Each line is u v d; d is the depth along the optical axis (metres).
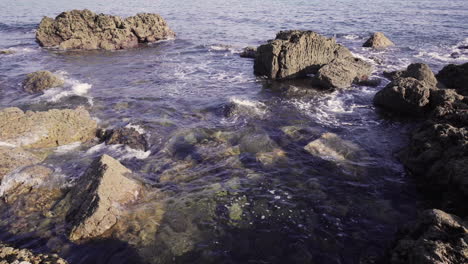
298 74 19.55
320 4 53.72
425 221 6.54
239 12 46.16
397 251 6.30
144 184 8.98
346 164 10.01
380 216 7.87
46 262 6.39
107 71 20.61
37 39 28.31
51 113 11.77
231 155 10.52
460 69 16.39
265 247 6.97
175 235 7.22
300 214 7.93
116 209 7.71
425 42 27.19
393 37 29.39
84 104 14.99
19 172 9.12
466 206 7.62
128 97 15.85
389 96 14.13
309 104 15.11
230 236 7.25
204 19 40.97
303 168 9.82
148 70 20.80
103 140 11.85
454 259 5.59
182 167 9.90
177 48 27.31
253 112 13.87
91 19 28.53
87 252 6.77
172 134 11.96
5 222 7.63
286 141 11.45
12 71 20.36
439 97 12.98
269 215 7.90
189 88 17.34
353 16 40.66
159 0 63.47
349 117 13.68
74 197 8.12
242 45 27.84
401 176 9.45
